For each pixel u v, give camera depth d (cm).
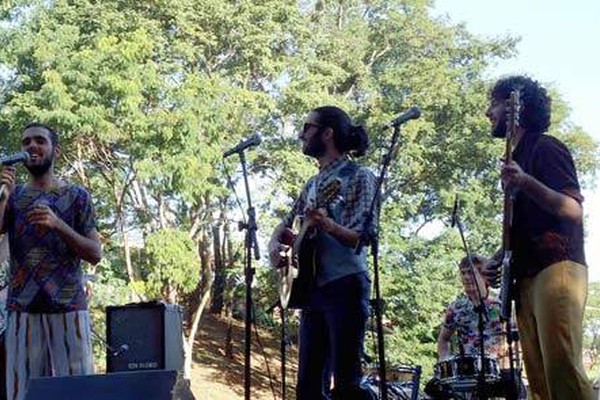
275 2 1692
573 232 307
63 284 377
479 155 1902
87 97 1358
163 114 1373
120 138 1398
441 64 1917
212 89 1450
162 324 646
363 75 1925
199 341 1898
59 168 1507
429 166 1917
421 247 1808
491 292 609
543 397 319
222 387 1684
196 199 1526
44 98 1340
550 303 301
